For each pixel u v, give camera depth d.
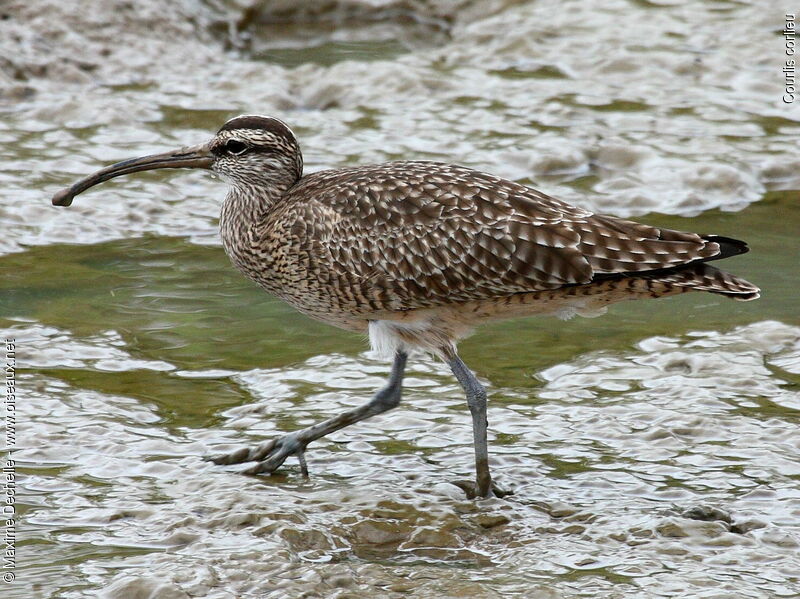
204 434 11.26
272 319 13.88
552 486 10.28
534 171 17.70
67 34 21.28
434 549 9.37
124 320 13.66
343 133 18.80
